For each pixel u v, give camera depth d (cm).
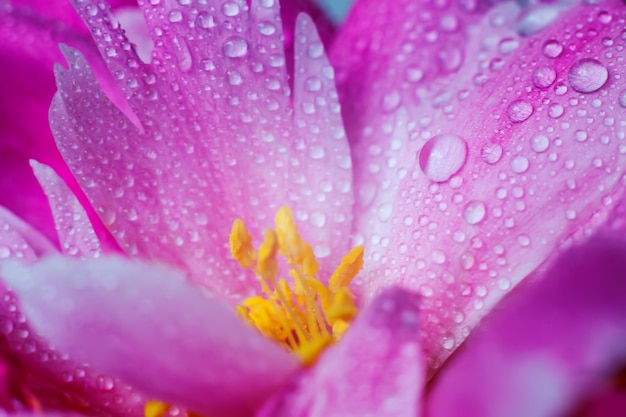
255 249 18
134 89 18
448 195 17
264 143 18
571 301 14
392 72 19
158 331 14
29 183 19
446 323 17
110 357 15
